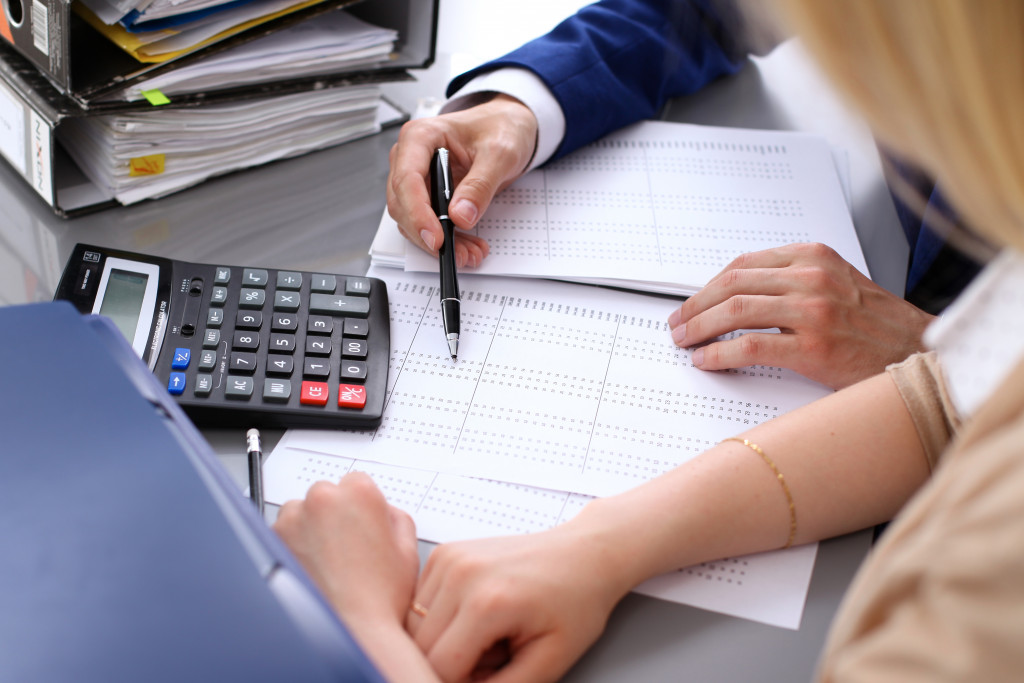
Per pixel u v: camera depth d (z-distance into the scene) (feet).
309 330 2.18
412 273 2.50
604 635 1.67
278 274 2.30
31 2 2.27
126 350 1.64
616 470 2.00
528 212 2.73
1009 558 0.96
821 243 2.47
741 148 3.08
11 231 2.46
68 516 1.26
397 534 1.73
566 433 2.07
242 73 2.61
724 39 3.32
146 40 2.35
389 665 1.45
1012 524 0.97
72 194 2.60
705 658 1.65
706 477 1.86
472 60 3.56
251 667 1.12
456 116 2.76
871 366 2.22
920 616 1.08
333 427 2.04
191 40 2.44
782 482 1.86
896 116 1.10
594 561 1.66
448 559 1.63
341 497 1.69
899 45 1.03
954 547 1.02
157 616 1.15
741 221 2.76
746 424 2.13
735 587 1.78
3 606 1.15
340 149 3.03
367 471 1.95
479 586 1.56
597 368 2.25
